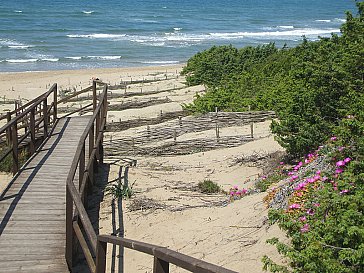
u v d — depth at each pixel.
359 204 5.11
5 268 5.84
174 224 8.59
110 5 92.12
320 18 93.12
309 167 8.12
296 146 10.28
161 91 26.80
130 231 8.52
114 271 7.13
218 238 7.51
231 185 10.98
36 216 7.23
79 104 23.17
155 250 3.46
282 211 6.02
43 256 6.16
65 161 9.84
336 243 4.98
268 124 16.23
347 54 10.62
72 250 6.18
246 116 16.62
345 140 6.71
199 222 8.42
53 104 12.93
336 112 10.15
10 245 6.38
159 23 70.75
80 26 62.12
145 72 36.88
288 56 23.88
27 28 57.50
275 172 10.54
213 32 65.19
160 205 9.44
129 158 13.70
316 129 10.03
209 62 29.52
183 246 7.65
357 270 4.73
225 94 20.17
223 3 116.69
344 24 14.09
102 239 4.61
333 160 6.92
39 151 10.49
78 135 11.84
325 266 4.71
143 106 22.80
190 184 10.98
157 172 12.03
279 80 20.31
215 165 12.60
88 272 6.60
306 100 10.42
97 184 10.71
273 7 113.00
